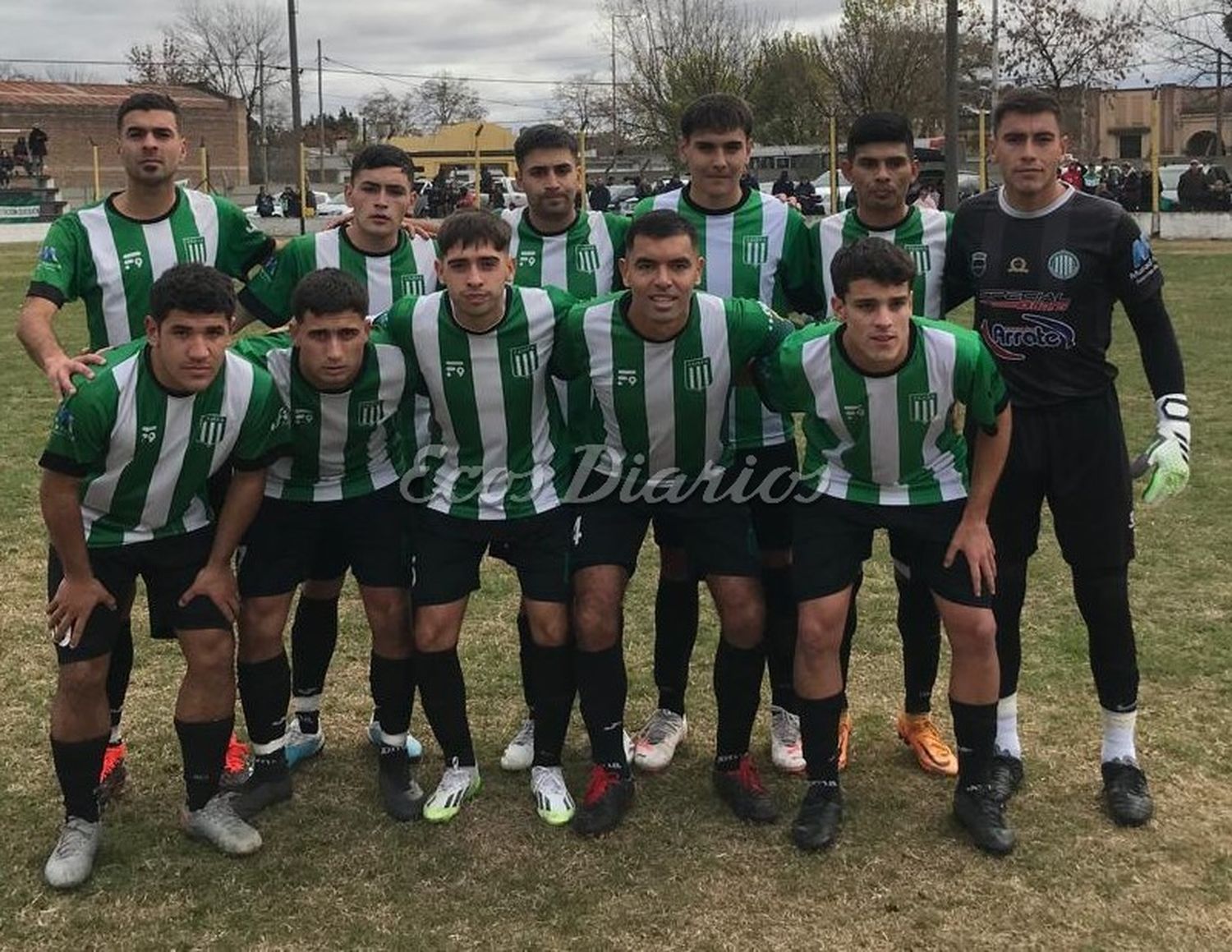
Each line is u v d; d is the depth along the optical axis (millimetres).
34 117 47125
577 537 3553
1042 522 6566
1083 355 3516
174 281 2984
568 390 3736
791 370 3348
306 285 3260
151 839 3469
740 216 3967
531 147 3963
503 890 3211
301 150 29734
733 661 3547
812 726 3443
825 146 36188
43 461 3051
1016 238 3545
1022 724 4145
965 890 3170
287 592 3570
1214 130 56094
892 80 38188
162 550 3299
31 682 4508
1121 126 57875
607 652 3533
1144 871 3234
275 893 3195
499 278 3307
